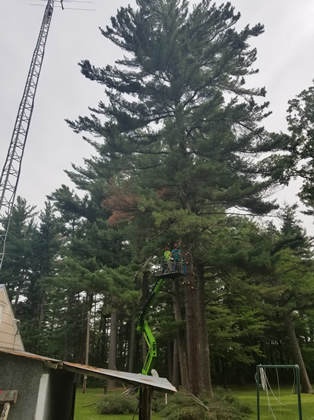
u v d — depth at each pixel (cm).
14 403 531
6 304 1427
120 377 541
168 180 1789
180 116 1795
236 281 1805
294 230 2673
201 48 2056
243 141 1886
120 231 2830
